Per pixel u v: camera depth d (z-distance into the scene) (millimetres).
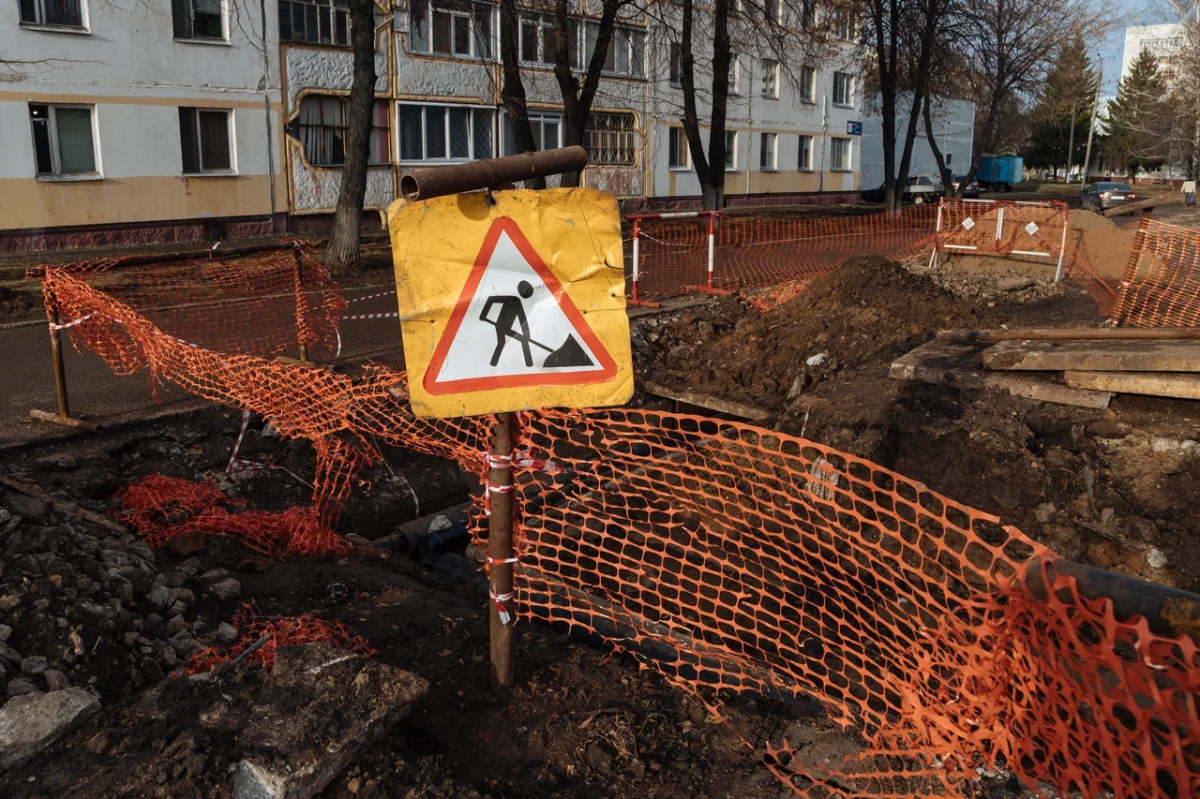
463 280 2594
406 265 2549
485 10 23062
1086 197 38156
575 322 2676
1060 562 2053
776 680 3289
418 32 22141
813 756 2779
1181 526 4668
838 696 3479
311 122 20906
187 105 18578
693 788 2643
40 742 2371
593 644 3645
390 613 3801
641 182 28797
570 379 2699
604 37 16516
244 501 5477
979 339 7223
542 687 3119
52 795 2240
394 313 10742
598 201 2641
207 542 4668
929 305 8711
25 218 16812
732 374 8336
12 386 7148
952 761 2617
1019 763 2387
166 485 5266
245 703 2553
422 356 2592
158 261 6793
